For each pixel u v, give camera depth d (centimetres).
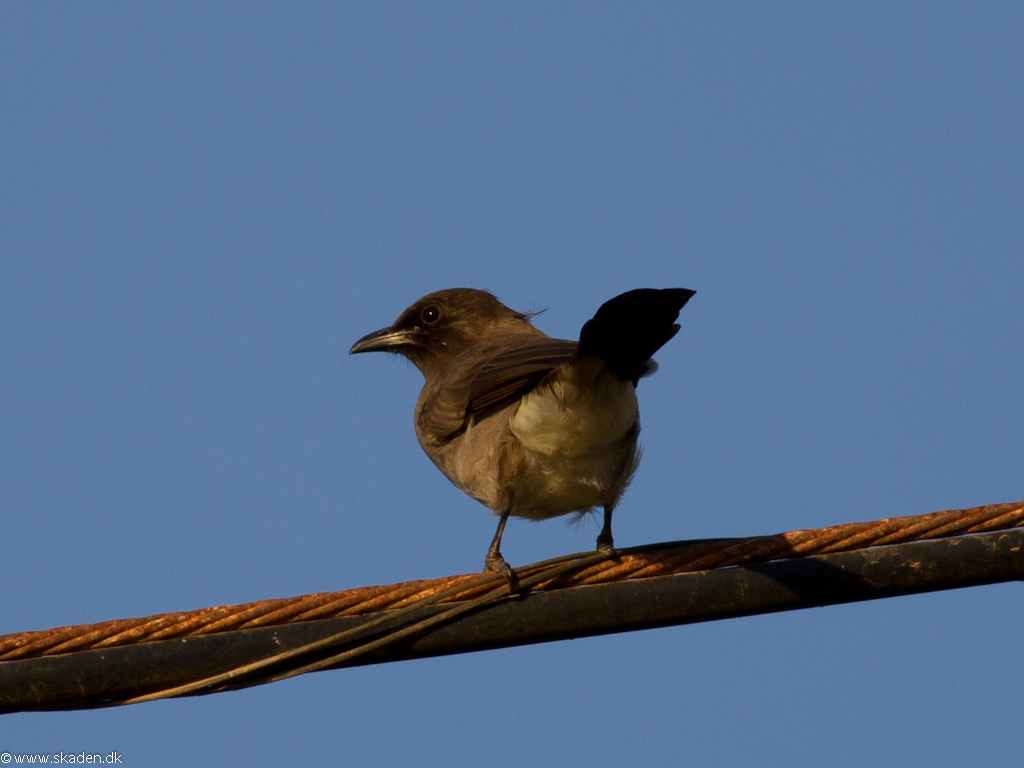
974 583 1125
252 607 1060
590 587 1113
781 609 1127
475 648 1094
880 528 1128
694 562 1123
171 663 1038
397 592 1085
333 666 1067
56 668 1021
